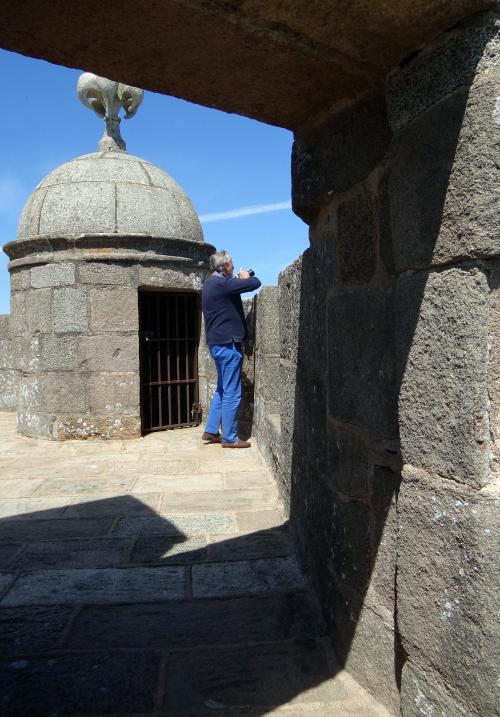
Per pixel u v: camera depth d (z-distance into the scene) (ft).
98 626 8.10
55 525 12.22
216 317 18.71
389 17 4.84
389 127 5.84
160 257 21.65
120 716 6.20
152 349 23.12
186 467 16.98
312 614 8.34
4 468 17.19
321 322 8.05
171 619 8.28
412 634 5.28
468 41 4.62
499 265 4.59
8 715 6.22
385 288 6.01
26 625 8.14
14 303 22.70
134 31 5.41
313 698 6.44
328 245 7.59
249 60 5.90
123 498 14.03
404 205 5.33
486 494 4.54
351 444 6.84
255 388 20.03
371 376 6.33
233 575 9.69
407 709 5.39
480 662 4.55
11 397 30.73
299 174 8.05
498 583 4.45
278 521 12.23
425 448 5.11
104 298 21.04
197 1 4.91
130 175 22.22
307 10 4.99
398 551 5.45
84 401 21.07
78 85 23.56
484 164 4.46
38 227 21.48
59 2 4.97
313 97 6.70
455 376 4.76
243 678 6.86
